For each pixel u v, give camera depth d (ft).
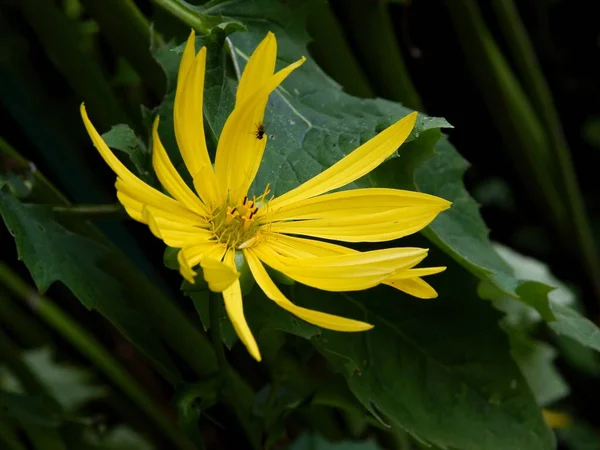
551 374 1.56
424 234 1.23
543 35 2.06
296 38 1.29
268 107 1.23
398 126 1.14
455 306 1.31
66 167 1.54
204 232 1.14
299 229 1.15
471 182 1.97
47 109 1.55
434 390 1.30
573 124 2.20
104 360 1.48
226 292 1.07
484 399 1.31
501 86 1.63
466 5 1.57
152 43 1.27
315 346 1.25
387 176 1.22
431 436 1.28
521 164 1.74
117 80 1.47
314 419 1.50
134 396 1.51
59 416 1.44
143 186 1.09
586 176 2.22
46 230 1.25
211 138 1.23
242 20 1.27
